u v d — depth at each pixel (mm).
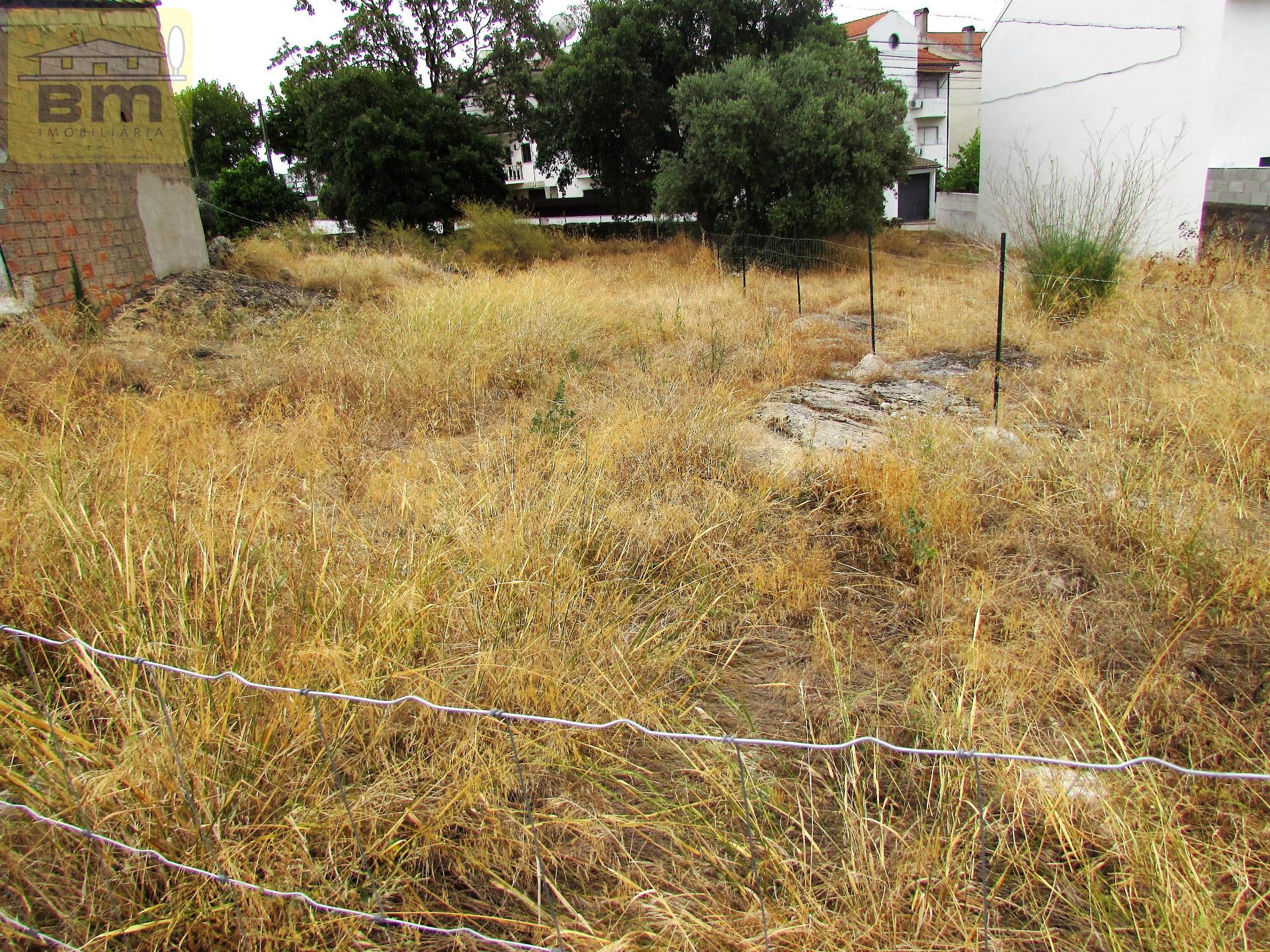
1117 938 1782
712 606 3074
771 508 3982
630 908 1877
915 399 5957
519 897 1871
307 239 13016
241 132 31797
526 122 24469
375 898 1860
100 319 7328
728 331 7801
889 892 1889
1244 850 1951
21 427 3994
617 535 3633
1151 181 13047
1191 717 2441
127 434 4020
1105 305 7742
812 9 20016
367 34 22859
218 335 7242
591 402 5500
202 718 2061
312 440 4562
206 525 2771
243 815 1992
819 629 3004
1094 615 3006
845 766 2264
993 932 1819
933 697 2438
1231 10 11969
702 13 19203
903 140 15398
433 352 6301
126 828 1936
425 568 2891
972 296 9219
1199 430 4504
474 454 4562
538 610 2869
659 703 2541
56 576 2717
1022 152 15836
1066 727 2432
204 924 1779
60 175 7344
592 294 9164
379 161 19688
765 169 15117
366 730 2254
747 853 1972
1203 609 2832
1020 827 2096
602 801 2201
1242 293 7223
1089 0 14633
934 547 3428
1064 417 5223
